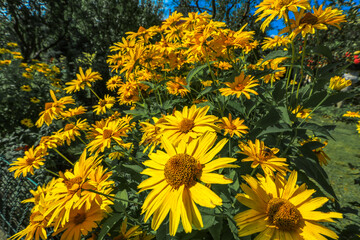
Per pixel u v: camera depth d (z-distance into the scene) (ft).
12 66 18.98
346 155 15.35
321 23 3.58
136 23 35.50
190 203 2.52
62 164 12.39
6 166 9.40
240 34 5.45
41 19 36.40
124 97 7.64
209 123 3.46
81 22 35.86
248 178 2.95
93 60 30.66
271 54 4.22
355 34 13.05
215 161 2.73
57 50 38.83
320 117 25.66
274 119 3.60
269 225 2.55
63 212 3.25
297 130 4.13
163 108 6.30
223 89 4.33
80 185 3.35
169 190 2.68
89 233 4.82
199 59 6.07
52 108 6.30
